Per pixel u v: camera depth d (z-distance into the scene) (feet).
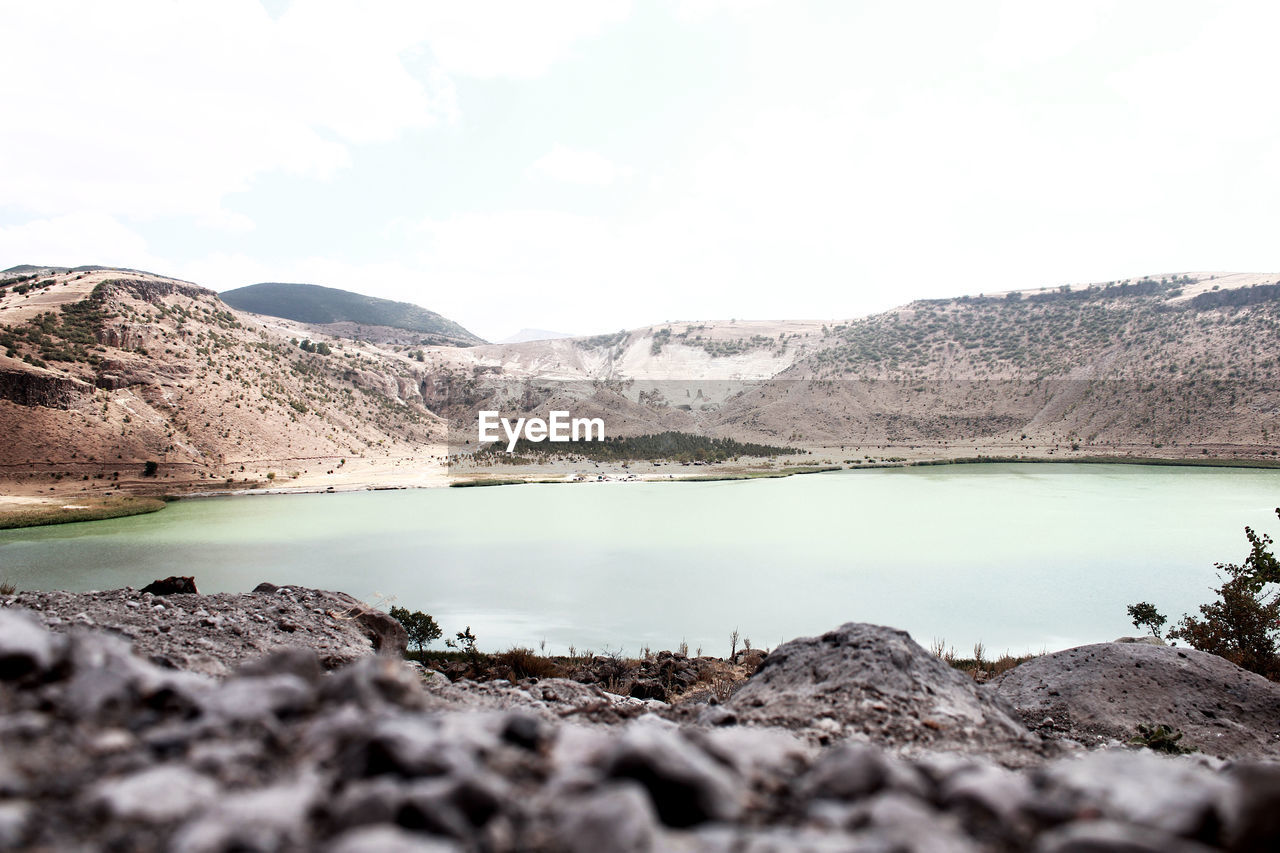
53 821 9.64
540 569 241.76
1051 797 12.32
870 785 12.78
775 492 495.41
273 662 18.99
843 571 235.61
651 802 11.18
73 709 14.11
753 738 17.97
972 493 468.75
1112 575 225.15
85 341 585.22
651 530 332.60
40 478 440.04
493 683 39.09
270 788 11.10
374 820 9.46
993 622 173.37
